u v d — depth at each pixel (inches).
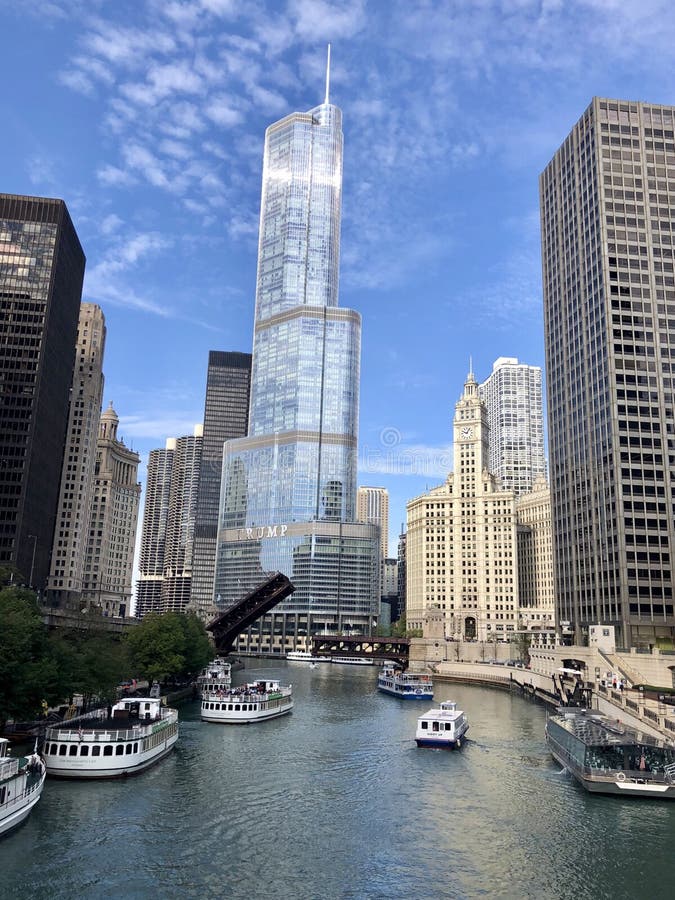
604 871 1931.6
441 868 1939.0
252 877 1844.2
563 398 7618.1
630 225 6968.5
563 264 7810.0
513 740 3843.5
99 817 2267.5
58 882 1772.9
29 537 7642.7
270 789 2677.2
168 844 2054.6
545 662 5753.0
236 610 6850.4
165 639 4815.5
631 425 6481.3
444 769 3093.0
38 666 2898.6
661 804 2541.8
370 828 2251.5
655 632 6058.1
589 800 2588.6
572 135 7721.5
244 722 4210.1
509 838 2176.4
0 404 7716.5
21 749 2950.3
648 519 6274.6
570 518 7283.5
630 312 6752.0
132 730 2837.1
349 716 4712.1
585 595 6850.4
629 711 3656.5
